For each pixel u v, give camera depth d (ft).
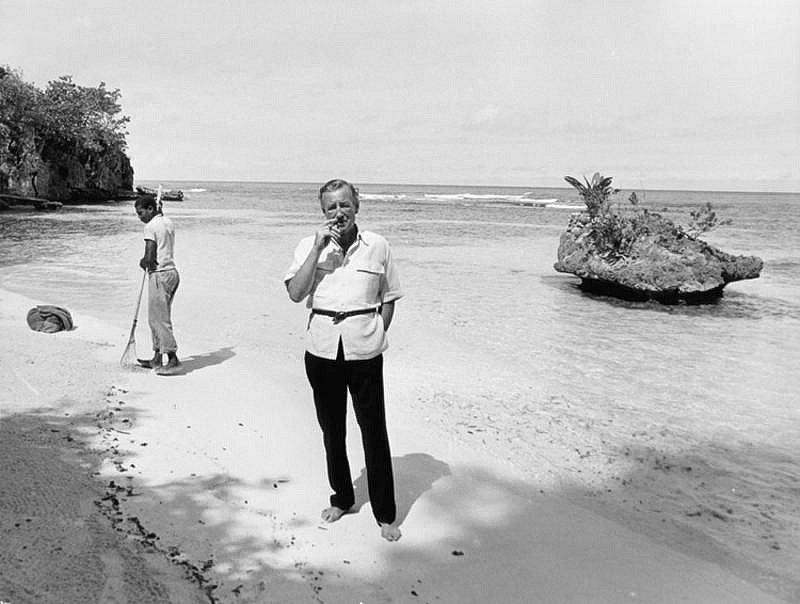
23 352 23.49
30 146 166.91
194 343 28.66
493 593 11.20
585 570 12.12
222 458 15.81
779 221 162.50
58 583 10.07
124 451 15.60
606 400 22.82
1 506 12.28
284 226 112.78
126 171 227.81
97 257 60.34
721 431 20.03
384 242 12.35
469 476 16.21
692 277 43.73
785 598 11.57
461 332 33.83
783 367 27.63
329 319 12.03
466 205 245.86
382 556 12.15
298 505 13.76
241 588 10.64
